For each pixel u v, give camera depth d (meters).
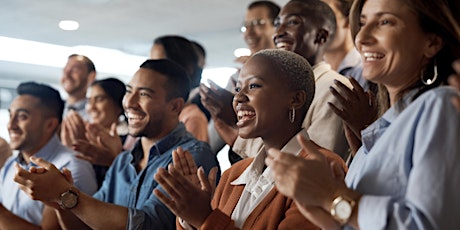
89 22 6.50
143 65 2.27
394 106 1.15
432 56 1.12
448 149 0.96
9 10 6.12
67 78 4.25
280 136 1.50
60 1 5.75
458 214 0.93
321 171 1.03
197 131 2.73
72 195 1.80
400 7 1.11
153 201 1.92
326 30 2.31
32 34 7.19
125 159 2.27
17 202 2.69
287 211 1.38
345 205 1.00
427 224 0.93
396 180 1.04
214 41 7.04
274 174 1.04
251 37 3.30
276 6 3.35
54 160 2.75
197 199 1.39
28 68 8.23
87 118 4.05
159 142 2.15
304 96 1.51
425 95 1.04
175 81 2.22
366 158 1.12
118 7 5.88
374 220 0.96
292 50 2.28
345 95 1.53
